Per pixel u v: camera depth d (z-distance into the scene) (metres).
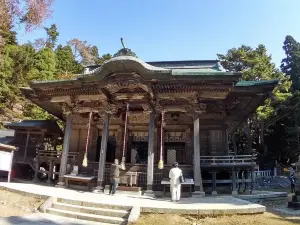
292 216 11.89
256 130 44.94
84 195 13.94
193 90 16.61
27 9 19.89
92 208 11.13
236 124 24.30
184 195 15.27
